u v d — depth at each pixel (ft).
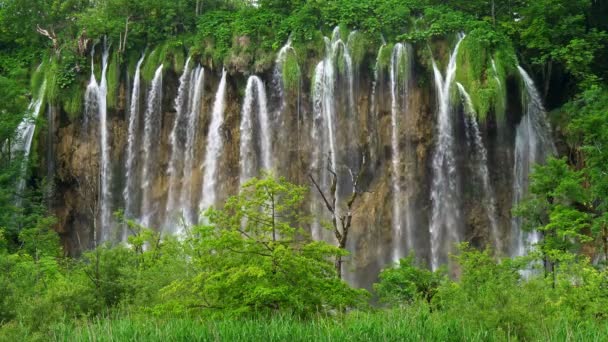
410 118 141.79
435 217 138.62
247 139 150.51
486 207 137.08
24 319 66.39
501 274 76.54
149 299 76.64
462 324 54.54
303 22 151.02
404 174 141.18
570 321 57.67
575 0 142.72
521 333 55.11
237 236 62.80
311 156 146.10
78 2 175.83
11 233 131.44
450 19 145.07
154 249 102.99
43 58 169.78
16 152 150.92
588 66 142.41
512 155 138.31
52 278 96.89
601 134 105.09
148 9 164.76
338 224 141.49
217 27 158.92
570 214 96.12
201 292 63.41
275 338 52.54
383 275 92.43
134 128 159.53
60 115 160.66
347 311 72.43
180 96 157.28
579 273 73.97
